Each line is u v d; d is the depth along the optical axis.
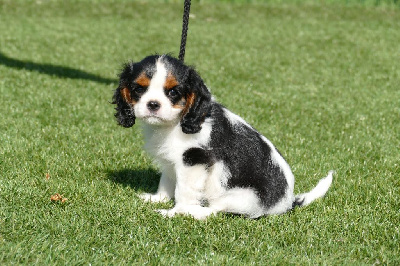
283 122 9.05
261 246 4.52
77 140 7.48
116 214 5.02
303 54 15.72
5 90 10.10
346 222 5.11
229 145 4.99
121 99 4.97
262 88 11.70
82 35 17.14
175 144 4.94
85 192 5.52
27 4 21.62
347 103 10.67
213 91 11.04
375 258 4.45
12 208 4.97
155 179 6.36
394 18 21.88
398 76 13.41
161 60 4.70
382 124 9.12
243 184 5.00
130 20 20.17
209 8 22.70
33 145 7.06
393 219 5.28
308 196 5.55
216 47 16.28
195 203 5.10
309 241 4.67
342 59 15.22
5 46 14.80
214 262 4.17
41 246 4.25
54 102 9.55
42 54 14.25
